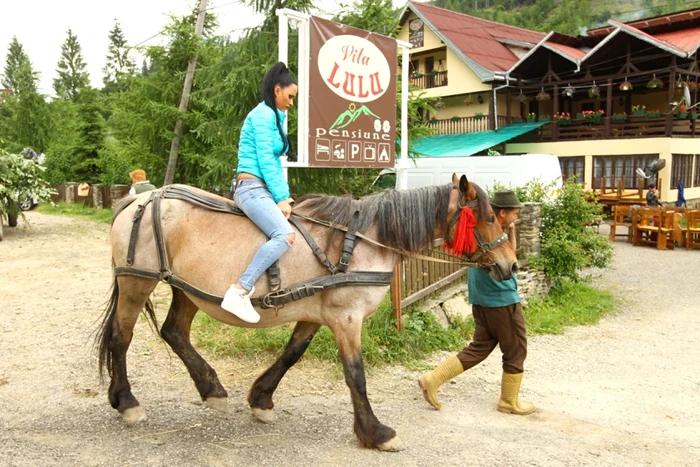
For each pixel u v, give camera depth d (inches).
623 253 596.7
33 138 1332.4
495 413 197.8
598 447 172.4
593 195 417.1
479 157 598.2
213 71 411.2
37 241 529.0
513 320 192.2
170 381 204.7
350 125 266.2
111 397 169.5
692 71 866.8
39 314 285.9
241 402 189.3
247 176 154.6
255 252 152.3
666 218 617.6
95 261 435.5
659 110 977.5
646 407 216.5
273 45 386.0
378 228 161.9
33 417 171.2
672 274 490.9
